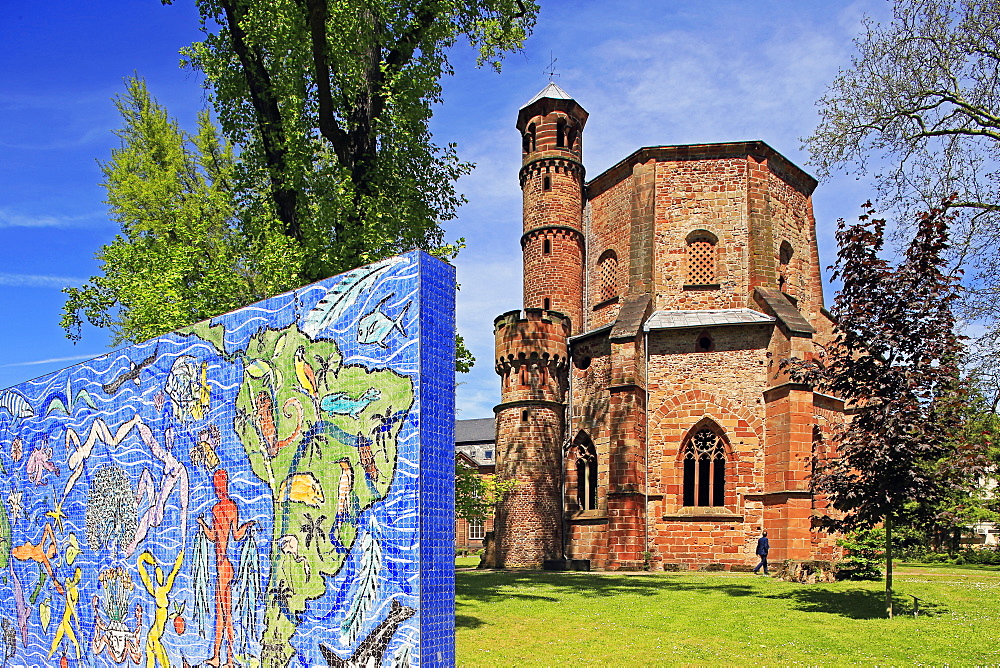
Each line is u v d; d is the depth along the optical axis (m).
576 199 36.03
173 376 7.32
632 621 14.04
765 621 14.09
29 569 8.80
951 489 14.48
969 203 21.19
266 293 16.94
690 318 29.83
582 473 31.27
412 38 19.02
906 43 21.31
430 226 19.34
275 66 18.38
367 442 5.51
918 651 11.09
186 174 30.86
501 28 19.31
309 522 5.81
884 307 15.21
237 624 6.30
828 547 27.36
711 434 28.12
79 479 8.30
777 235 31.48
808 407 25.81
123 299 19.42
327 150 18.38
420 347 5.33
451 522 5.42
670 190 31.52
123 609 7.56
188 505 6.95
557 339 32.22
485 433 75.12
